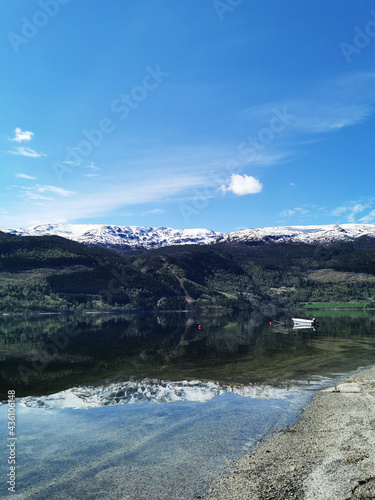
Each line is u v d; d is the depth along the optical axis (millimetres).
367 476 12773
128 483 13445
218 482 13320
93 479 13766
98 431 18547
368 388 25188
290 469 13898
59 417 20719
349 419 19156
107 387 27344
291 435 17516
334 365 34312
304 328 78188
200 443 16875
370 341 52281
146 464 14906
